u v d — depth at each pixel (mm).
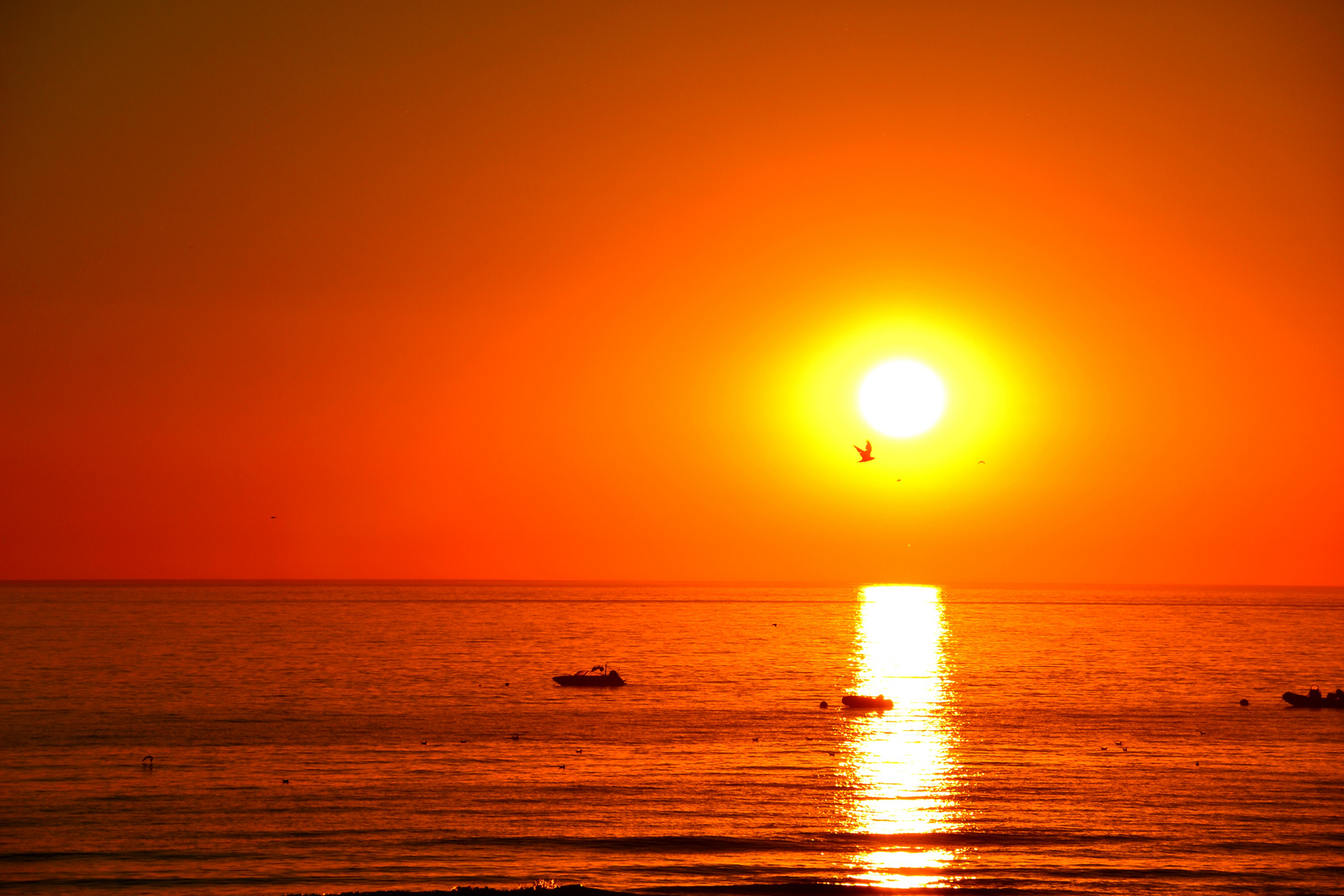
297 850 92750
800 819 104938
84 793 114375
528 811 107375
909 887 82438
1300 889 82500
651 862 89625
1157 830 100688
